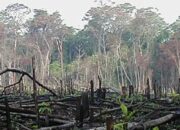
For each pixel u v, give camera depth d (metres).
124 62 63.34
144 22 64.69
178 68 55.97
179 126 5.57
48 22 67.12
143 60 58.47
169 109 5.82
